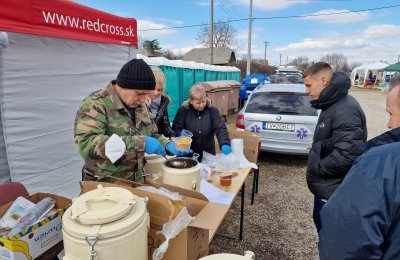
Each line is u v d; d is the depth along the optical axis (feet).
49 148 8.75
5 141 7.57
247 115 15.34
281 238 9.35
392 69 78.43
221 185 6.96
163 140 5.90
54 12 8.13
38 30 7.65
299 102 15.10
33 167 8.31
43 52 8.18
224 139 9.07
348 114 5.82
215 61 104.88
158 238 3.76
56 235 3.85
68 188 9.63
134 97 4.86
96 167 4.88
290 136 14.64
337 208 3.07
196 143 9.54
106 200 3.25
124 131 4.98
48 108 8.56
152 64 20.85
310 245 9.00
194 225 3.65
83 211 2.97
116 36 11.03
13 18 6.98
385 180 2.80
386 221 2.79
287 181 14.24
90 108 4.67
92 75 10.12
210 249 8.66
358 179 2.97
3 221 3.85
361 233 2.85
